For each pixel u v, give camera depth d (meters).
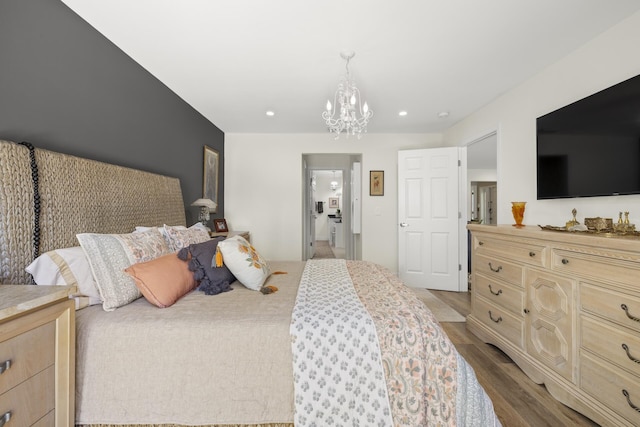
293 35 1.76
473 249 2.28
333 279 1.67
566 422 1.31
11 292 0.86
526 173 2.38
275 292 1.46
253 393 1.01
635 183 1.43
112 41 1.83
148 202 2.07
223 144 4.02
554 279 1.48
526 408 1.40
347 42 1.83
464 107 3.04
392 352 1.00
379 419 0.96
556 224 2.06
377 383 0.98
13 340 0.75
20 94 1.29
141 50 1.94
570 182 1.80
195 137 3.10
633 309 1.11
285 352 1.01
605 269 1.21
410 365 0.99
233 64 2.13
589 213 1.79
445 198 3.57
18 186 1.17
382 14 1.56
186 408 1.01
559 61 2.04
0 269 1.11
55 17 1.44
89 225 1.55
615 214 1.62
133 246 1.41
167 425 1.01
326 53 1.97
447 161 3.55
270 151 4.09
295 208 4.08
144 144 2.19
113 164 1.83
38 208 1.25
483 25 1.66
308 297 1.32
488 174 6.97
